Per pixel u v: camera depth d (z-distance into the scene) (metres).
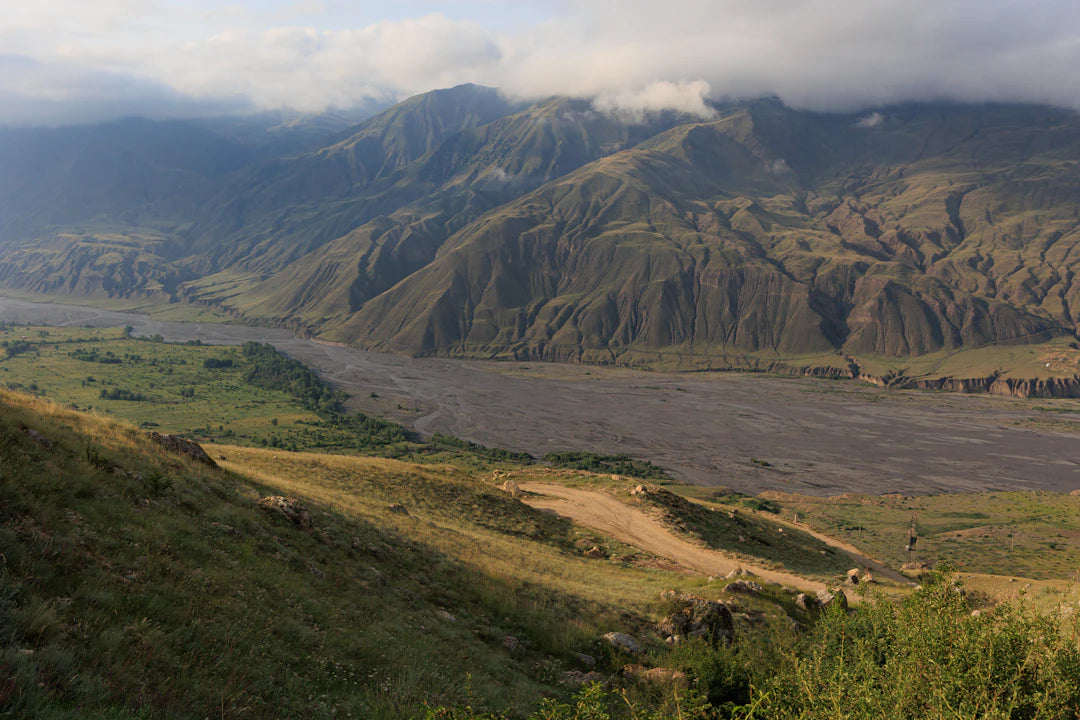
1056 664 8.42
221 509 22.31
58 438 20.91
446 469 74.56
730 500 148.62
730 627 29.42
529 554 43.78
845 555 84.69
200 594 14.52
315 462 60.00
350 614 18.48
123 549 14.76
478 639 21.81
